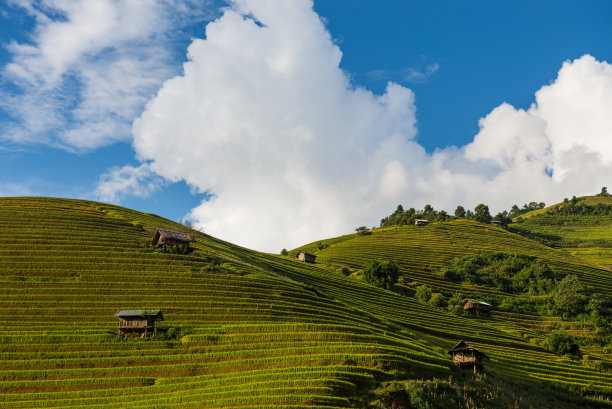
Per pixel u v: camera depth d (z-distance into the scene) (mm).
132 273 97312
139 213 152500
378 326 97438
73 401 60500
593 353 123250
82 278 93625
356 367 66875
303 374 64375
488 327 129625
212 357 71438
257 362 69312
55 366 68375
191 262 106500
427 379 68812
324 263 177500
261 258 151625
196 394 60406
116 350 72812
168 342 75625
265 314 88375
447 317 131125
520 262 183250
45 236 109062
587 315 146250
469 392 67938
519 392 77125
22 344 72000
